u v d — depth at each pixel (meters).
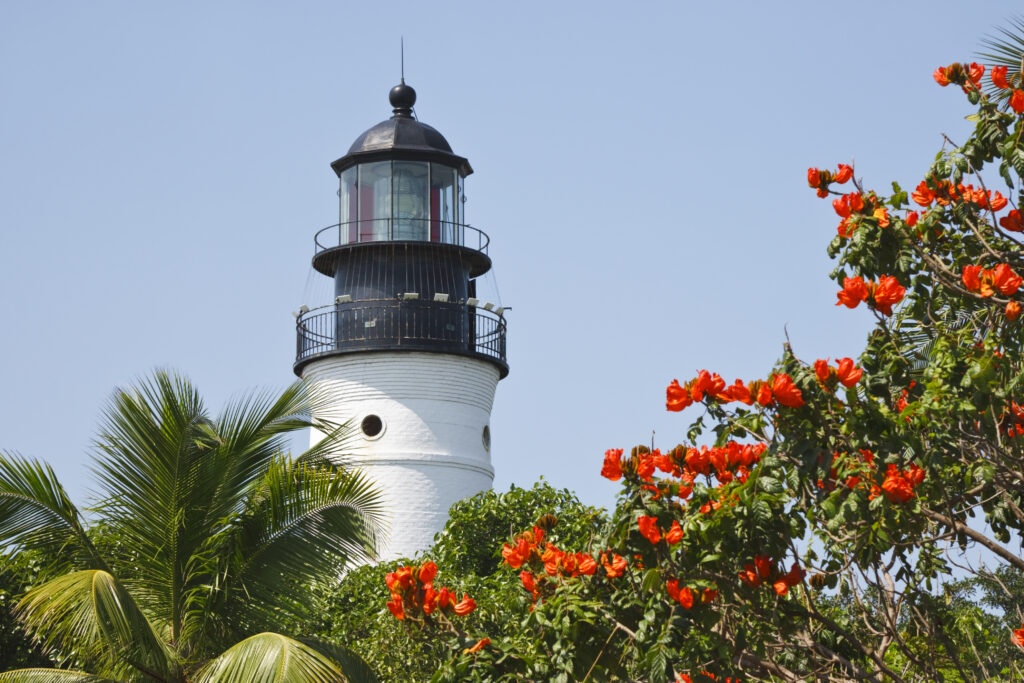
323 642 36.94
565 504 54.94
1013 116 20.14
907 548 19.17
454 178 70.38
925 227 20.03
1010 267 20.11
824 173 20.31
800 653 20.42
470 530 53.66
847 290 17.58
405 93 71.62
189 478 36.88
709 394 17.42
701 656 18.31
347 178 70.62
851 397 16.81
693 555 17.30
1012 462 18.69
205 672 34.00
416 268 68.50
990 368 17.53
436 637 20.34
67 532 36.44
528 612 19.88
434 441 67.50
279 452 38.50
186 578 37.06
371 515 38.22
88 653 34.56
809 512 17.78
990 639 31.88
